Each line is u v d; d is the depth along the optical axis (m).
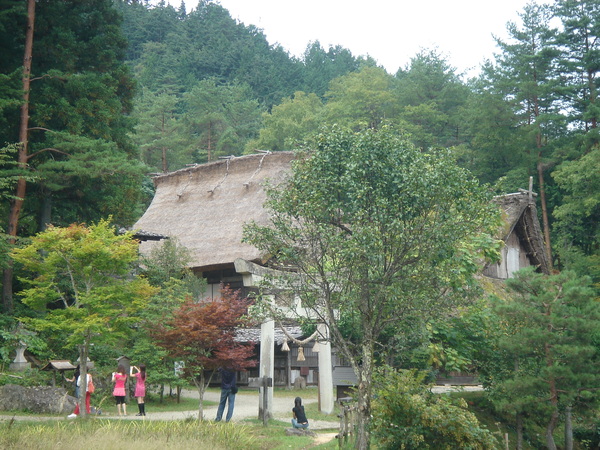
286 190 16.33
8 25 27.06
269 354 19.75
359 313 16.42
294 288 16.69
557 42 47.47
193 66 99.31
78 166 24.81
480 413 22.61
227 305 18.31
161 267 29.00
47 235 16.94
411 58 61.91
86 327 16.84
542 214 46.34
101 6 30.78
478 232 21.14
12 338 22.17
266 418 18.36
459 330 21.58
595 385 19.09
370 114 57.69
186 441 13.66
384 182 15.24
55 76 26.98
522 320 19.64
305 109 64.31
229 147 68.56
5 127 26.95
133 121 31.48
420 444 15.29
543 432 23.09
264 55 107.56
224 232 35.41
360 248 14.54
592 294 19.83
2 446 12.22
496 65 50.34
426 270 15.73
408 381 16.16
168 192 42.34
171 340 18.08
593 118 44.88
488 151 50.94
